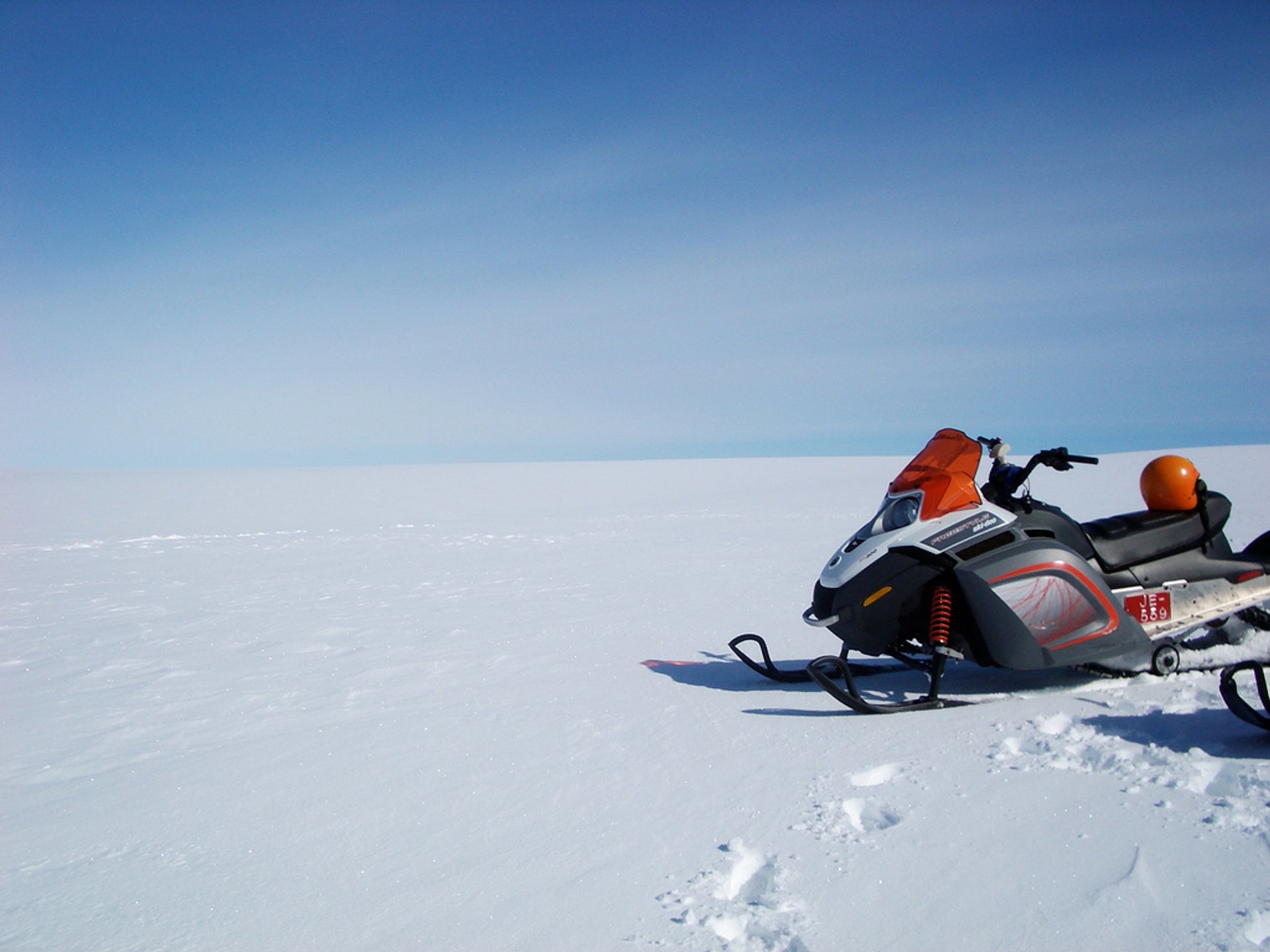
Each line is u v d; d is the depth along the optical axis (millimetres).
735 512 19203
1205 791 2629
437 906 2266
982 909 2066
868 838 2479
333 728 4031
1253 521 11836
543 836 2674
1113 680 4113
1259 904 1988
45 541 14859
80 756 3758
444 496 26328
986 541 3891
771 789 2922
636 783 3076
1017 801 2650
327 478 36562
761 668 4578
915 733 3430
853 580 3961
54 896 2430
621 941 2023
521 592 8445
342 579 9789
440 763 3439
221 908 2314
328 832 2809
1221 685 3068
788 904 2141
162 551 13227
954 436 4215
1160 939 1895
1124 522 4316
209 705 4562
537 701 4324
